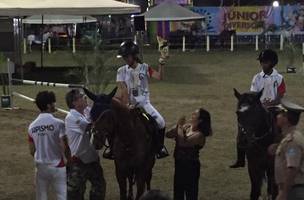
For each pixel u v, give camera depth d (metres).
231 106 18.83
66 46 43.28
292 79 26.42
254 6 44.72
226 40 44.72
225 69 30.88
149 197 3.70
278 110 7.86
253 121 7.90
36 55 40.44
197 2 48.28
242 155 9.04
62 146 7.27
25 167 11.42
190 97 20.75
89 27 44.75
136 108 8.11
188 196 8.18
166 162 11.75
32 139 7.26
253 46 44.53
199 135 7.95
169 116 16.86
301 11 43.25
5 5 22.75
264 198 9.05
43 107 7.28
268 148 7.55
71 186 7.58
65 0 23.77
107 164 11.59
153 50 42.72
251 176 8.20
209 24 44.78
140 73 8.49
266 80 8.78
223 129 15.16
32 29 44.78
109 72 22.70
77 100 7.58
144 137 7.97
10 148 13.07
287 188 5.77
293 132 5.88
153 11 34.62
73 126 7.53
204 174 10.89
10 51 27.31
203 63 34.22
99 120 7.34
